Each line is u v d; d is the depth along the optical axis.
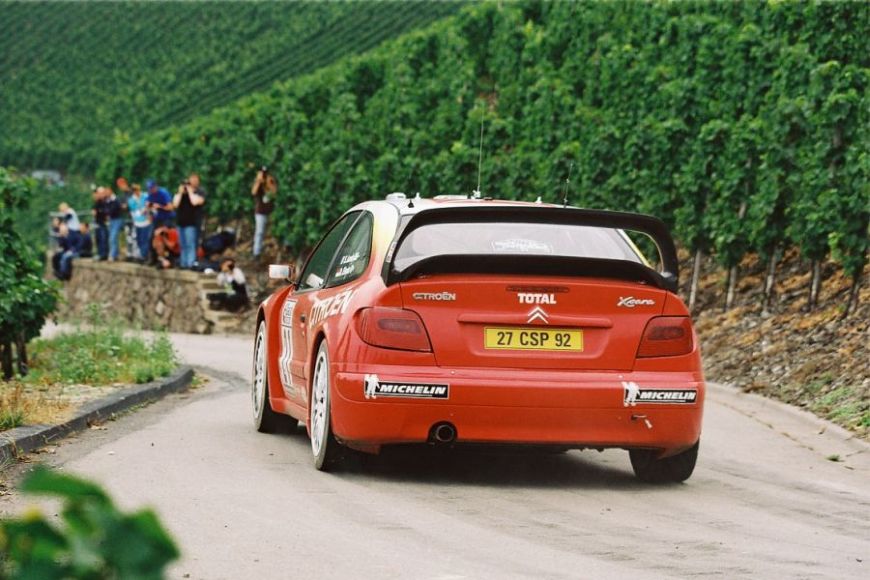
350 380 8.30
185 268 35.31
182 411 13.22
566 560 6.21
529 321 8.35
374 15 72.81
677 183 22.23
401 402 8.21
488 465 9.74
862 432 11.77
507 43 34.56
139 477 8.48
